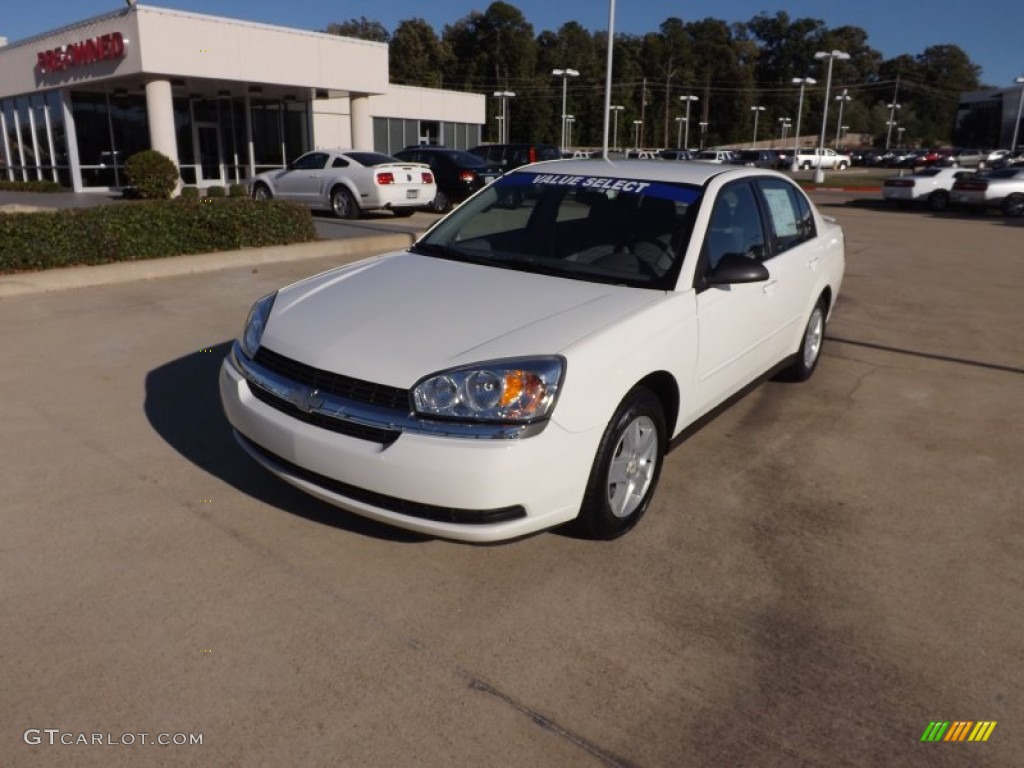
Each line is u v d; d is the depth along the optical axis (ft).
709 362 13.12
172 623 9.50
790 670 9.13
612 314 11.28
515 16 344.28
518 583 10.61
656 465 12.19
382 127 118.73
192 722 8.02
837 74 442.50
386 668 8.89
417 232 42.63
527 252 13.78
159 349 20.17
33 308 23.98
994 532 12.50
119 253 29.55
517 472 9.64
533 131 324.19
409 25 345.10
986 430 16.90
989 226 61.82
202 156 83.61
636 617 10.00
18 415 15.61
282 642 9.24
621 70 359.66
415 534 11.64
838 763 7.84
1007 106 333.62
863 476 14.44
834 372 20.84
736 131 396.98
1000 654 9.53
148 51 64.54
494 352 10.18
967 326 26.32
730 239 14.17
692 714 8.41
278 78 73.87
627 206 13.93
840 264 20.34
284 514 12.05
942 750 8.04
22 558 10.70
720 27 404.16
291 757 7.64
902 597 10.64
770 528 12.38
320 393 10.44
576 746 7.92
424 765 7.61
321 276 13.55
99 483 12.87
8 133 84.33
